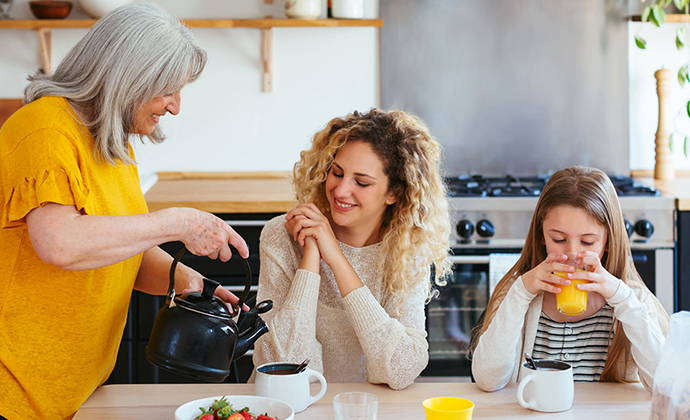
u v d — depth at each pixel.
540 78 3.25
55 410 1.30
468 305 2.75
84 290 1.26
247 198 2.74
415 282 1.58
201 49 1.33
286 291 1.58
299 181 1.67
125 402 1.30
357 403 1.10
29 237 1.21
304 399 1.25
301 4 3.03
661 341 1.36
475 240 2.73
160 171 3.29
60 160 1.17
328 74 3.25
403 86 3.25
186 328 1.13
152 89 1.25
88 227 1.14
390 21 3.22
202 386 1.39
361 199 1.51
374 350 1.41
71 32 3.18
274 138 3.28
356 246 1.64
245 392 1.35
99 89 1.25
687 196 2.67
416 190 1.54
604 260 1.58
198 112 3.26
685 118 3.22
